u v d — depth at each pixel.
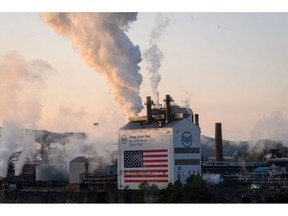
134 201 126.12
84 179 139.50
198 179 124.81
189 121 127.12
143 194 123.88
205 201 125.44
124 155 128.88
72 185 139.88
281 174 140.38
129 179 128.25
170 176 123.88
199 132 128.62
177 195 121.88
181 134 125.56
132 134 128.25
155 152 125.69
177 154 124.69
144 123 130.00
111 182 136.00
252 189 134.38
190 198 122.62
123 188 128.62
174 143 124.25
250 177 139.50
